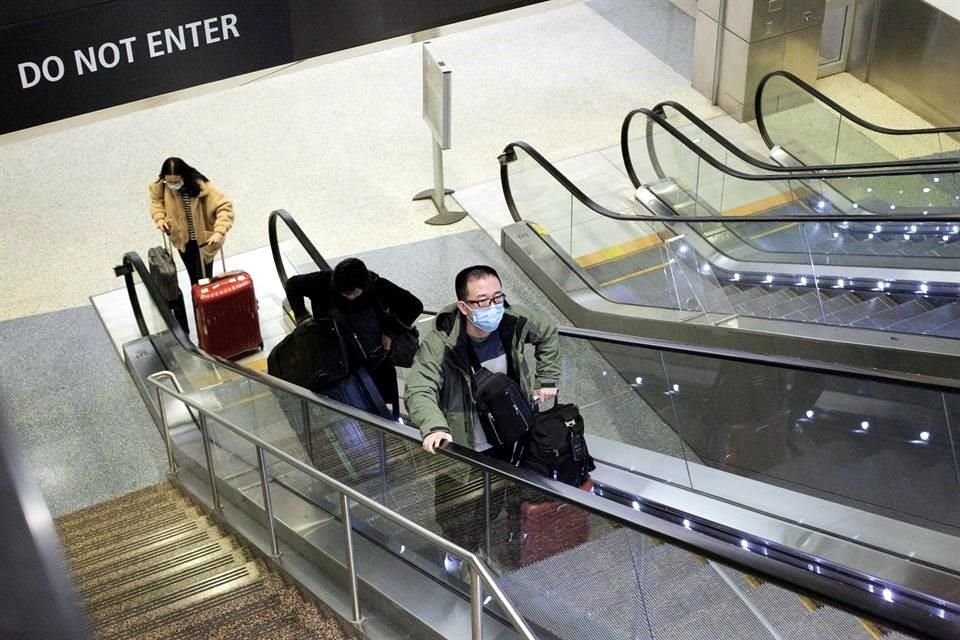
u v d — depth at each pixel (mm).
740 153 10789
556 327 4902
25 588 548
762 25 12219
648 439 6320
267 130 12625
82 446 8453
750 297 8742
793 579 3072
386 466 5242
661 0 14773
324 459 5984
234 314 8969
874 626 2875
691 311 8594
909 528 5062
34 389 9102
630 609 3771
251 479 6859
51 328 9828
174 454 8188
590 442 6098
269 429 6699
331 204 11453
